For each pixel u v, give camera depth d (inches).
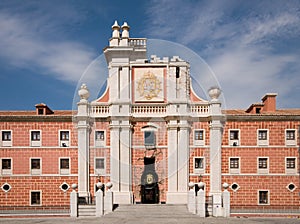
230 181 1123.3
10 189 1121.4
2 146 1131.9
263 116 1137.4
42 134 1137.4
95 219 824.9
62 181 1121.4
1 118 1132.5
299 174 1127.0
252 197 1119.6
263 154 1134.4
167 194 1056.8
